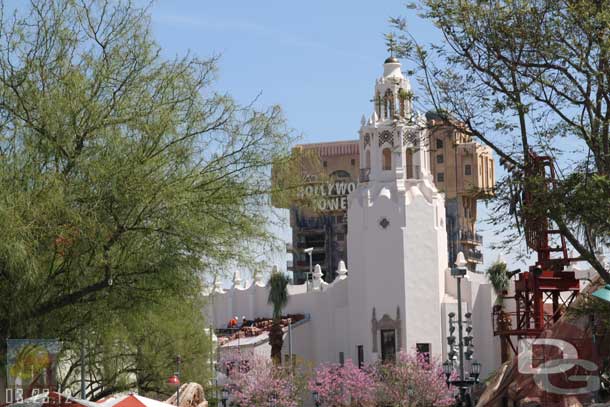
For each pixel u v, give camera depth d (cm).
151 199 3066
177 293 3247
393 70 14138
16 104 3072
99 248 3069
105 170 3047
